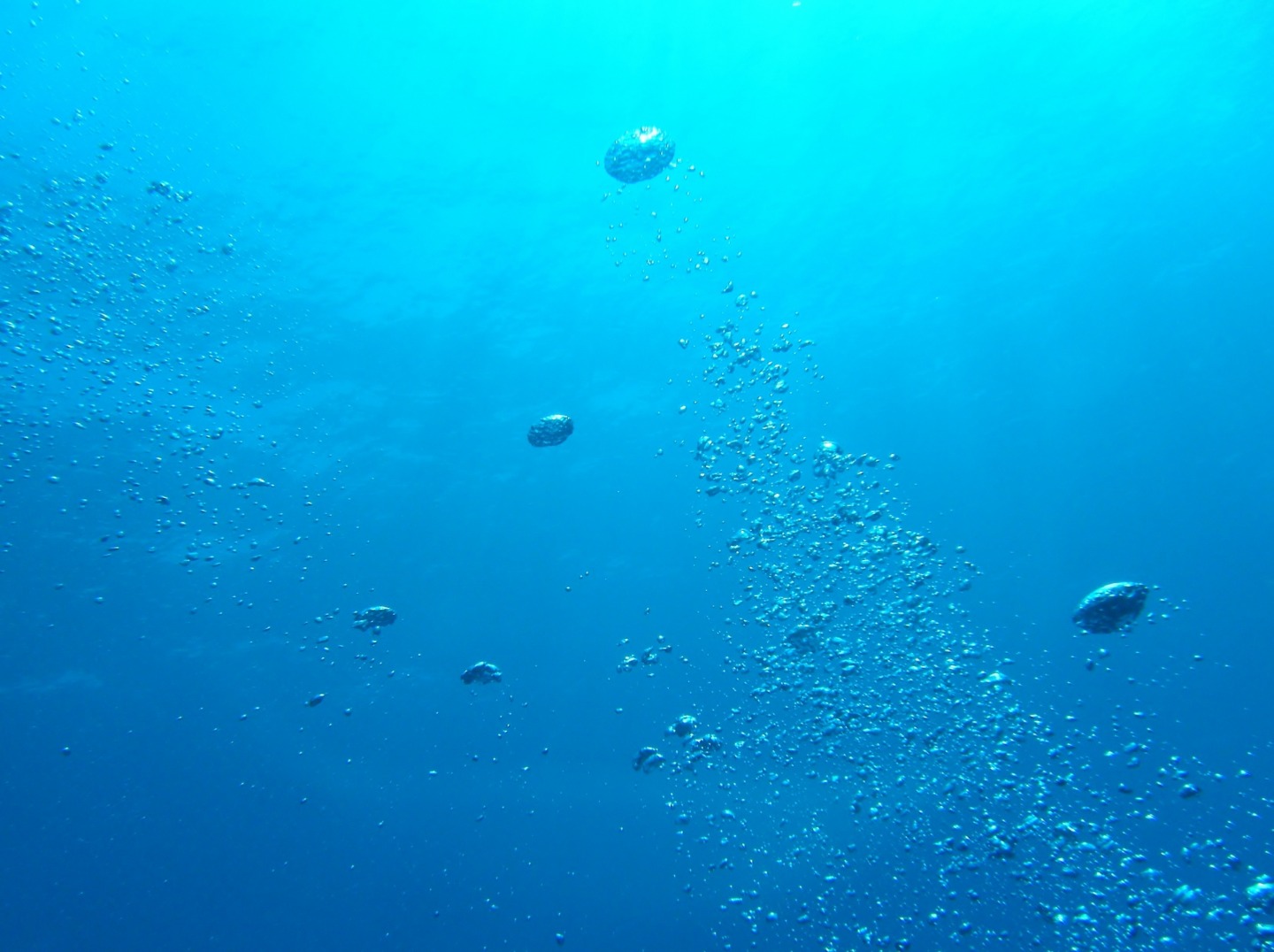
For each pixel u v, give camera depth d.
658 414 12.20
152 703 13.95
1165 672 13.66
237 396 9.90
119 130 7.89
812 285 11.37
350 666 13.90
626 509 13.20
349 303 10.05
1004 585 13.82
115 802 15.85
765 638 8.64
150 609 12.12
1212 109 10.97
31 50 7.21
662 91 9.61
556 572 13.74
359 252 9.76
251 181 8.77
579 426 12.27
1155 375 12.73
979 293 12.09
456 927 16.69
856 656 8.18
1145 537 13.78
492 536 13.00
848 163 10.66
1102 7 10.00
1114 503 13.61
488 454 12.16
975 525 13.62
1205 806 8.83
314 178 9.08
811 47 9.65
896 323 12.04
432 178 9.54
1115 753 9.23
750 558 8.85
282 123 8.62
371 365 10.62
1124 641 13.73
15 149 7.48
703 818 11.27
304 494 11.28
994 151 11.00
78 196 7.94
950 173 11.05
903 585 8.31
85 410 9.34
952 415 12.83
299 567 12.09
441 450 11.88
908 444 12.91
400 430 11.38
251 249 9.09
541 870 16.64
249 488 10.88
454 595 13.45
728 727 10.77
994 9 9.82
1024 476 13.44
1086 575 14.00
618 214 10.30
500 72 9.00
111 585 11.55
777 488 9.14
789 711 8.38
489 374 11.41
